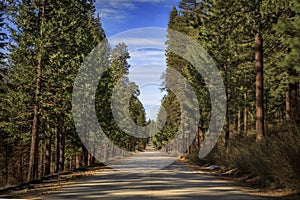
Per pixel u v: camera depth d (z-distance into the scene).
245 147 22.38
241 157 21.78
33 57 21.64
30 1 22.28
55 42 21.62
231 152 26.09
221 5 21.16
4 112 23.53
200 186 16.36
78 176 23.39
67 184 18.14
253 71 32.56
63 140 33.59
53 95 22.77
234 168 23.58
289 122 20.05
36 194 14.25
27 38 21.25
